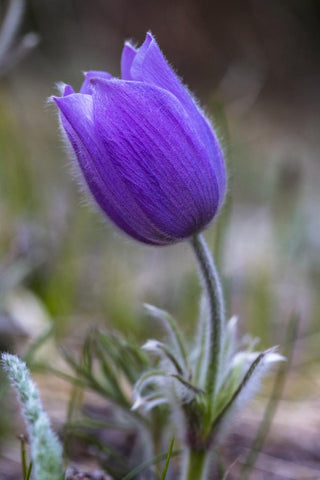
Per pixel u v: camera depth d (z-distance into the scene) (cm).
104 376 33
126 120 29
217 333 30
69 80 87
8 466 34
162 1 148
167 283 49
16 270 43
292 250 58
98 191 29
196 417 30
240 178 91
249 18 150
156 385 33
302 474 35
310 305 55
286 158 62
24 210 54
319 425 39
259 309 49
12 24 45
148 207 29
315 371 44
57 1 98
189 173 29
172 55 149
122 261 54
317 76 147
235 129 102
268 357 30
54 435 26
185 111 29
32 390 27
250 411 39
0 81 78
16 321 43
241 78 83
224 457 36
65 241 52
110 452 33
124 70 30
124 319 48
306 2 149
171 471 34
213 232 63
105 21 137
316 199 78
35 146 73
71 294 50
